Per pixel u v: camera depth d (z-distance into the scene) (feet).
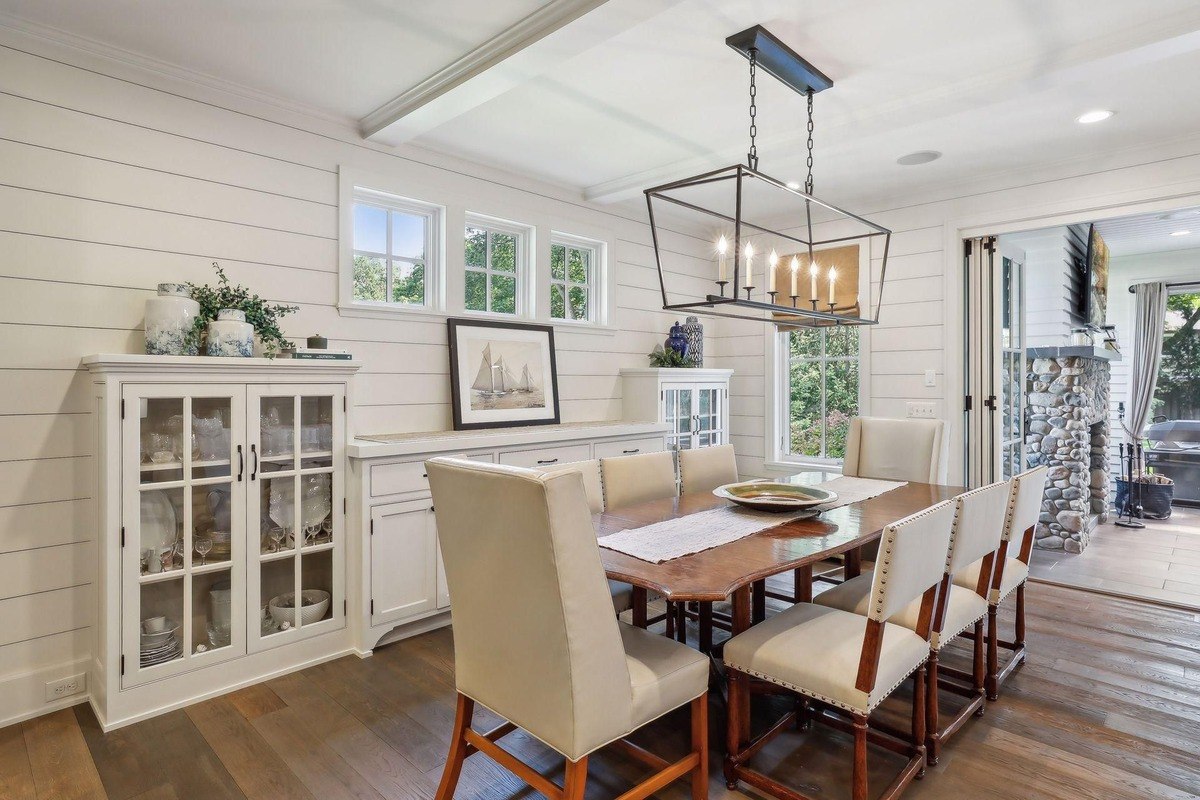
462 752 6.24
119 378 7.63
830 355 16.71
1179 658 9.54
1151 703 8.22
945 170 13.35
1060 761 6.97
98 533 8.14
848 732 7.20
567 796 5.14
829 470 16.33
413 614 10.23
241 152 9.70
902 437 12.15
